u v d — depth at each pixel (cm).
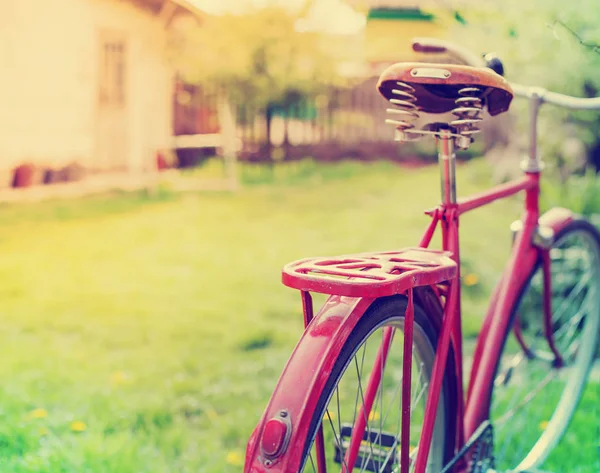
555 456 267
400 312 165
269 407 137
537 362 337
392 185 1141
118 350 428
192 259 685
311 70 1288
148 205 1006
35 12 1103
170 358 411
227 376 380
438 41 227
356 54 1509
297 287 144
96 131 1205
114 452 274
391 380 350
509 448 272
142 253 715
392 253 174
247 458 135
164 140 1276
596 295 280
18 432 291
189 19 1238
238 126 1356
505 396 313
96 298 552
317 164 1381
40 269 652
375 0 1561
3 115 1082
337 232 792
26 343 441
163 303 535
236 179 1220
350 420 297
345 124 1448
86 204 1013
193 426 315
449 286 174
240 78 1212
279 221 869
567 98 227
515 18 428
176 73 1315
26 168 1114
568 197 448
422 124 198
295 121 1365
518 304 226
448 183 194
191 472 265
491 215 823
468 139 187
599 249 272
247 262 667
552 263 397
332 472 251
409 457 166
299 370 139
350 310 147
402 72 174
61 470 259
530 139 233
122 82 1225
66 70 1151
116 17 1197
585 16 339
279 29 1235
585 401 314
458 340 189
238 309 514
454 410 193
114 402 335
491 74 175
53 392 351
